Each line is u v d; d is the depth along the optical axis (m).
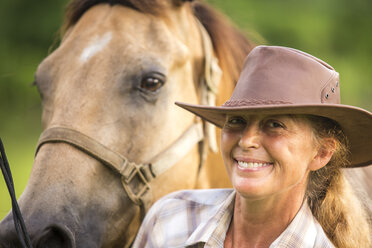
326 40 12.07
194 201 3.08
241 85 2.59
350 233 2.80
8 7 11.77
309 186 2.79
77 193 3.12
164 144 3.50
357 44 12.57
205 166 3.88
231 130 2.62
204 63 3.85
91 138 3.21
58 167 3.13
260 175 2.52
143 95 3.40
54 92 3.41
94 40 3.47
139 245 3.11
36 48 11.81
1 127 11.35
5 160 2.85
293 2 11.83
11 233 2.97
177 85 3.59
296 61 2.55
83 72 3.35
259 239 2.75
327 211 2.80
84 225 3.13
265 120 2.52
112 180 3.29
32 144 11.25
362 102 12.60
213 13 4.11
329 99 2.58
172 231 2.98
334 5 12.35
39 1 11.84
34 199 3.03
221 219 2.85
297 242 2.65
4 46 11.69
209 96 3.83
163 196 3.38
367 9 12.74
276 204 2.68
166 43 3.54
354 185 3.41
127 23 3.54
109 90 3.32
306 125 2.56
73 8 3.79
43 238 2.92
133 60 3.39
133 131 3.36
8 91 11.49
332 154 2.70
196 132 3.68
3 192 9.15
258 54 2.61
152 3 3.61
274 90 2.49
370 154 2.85
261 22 11.15
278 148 2.50
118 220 3.33
